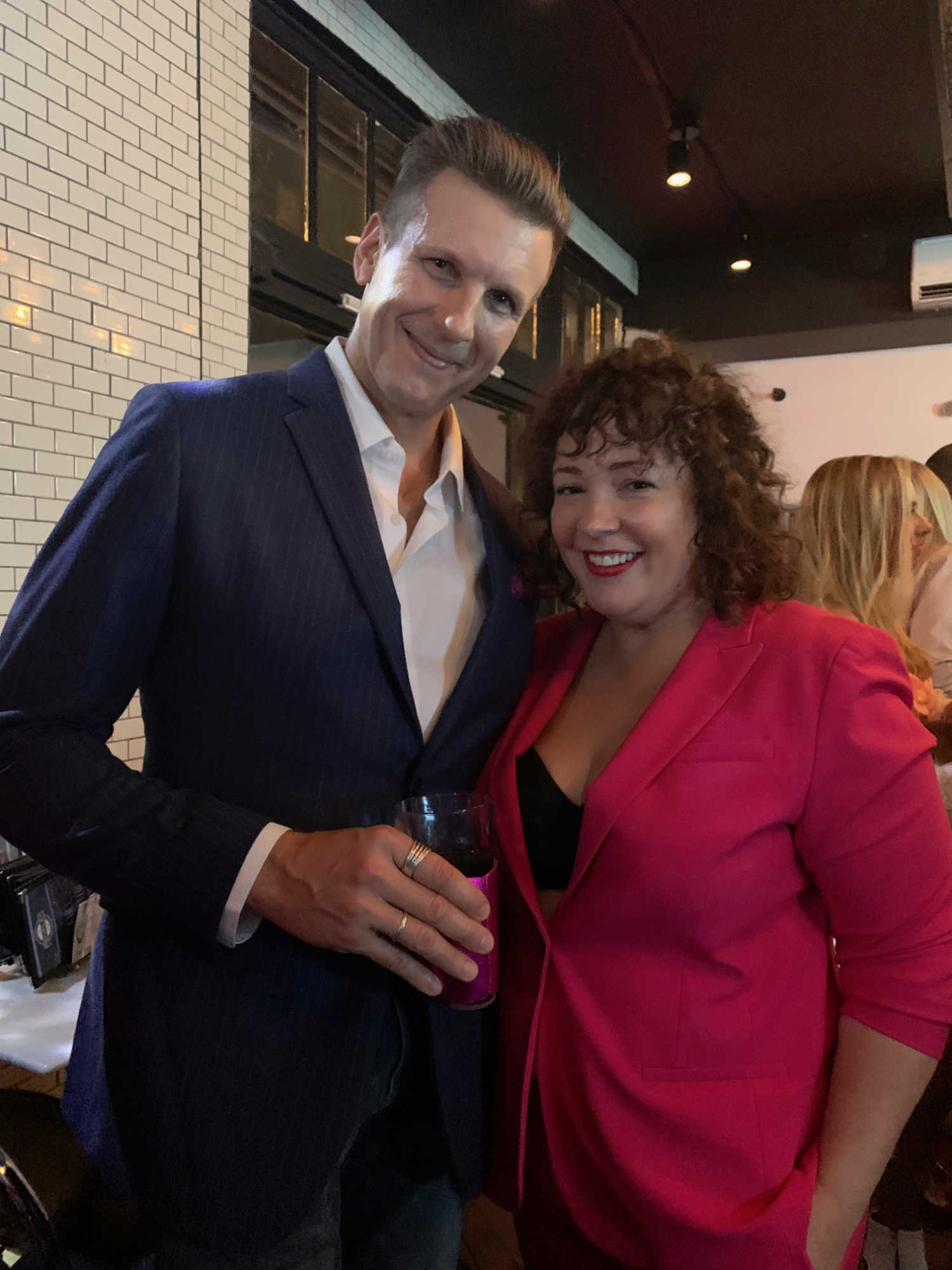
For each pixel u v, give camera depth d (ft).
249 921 2.67
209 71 5.63
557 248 3.26
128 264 5.06
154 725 2.93
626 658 3.54
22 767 2.51
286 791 2.86
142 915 2.72
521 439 3.89
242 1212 2.70
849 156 10.14
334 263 7.44
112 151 4.91
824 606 5.89
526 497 3.84
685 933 2.90
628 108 8.98
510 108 9.04
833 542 5.94
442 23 7.71
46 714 2.55
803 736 2.91
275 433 3.00
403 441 3.44
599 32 7.79
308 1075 2.82
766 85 8.59
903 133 9.57
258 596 2.79
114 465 2.71
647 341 3.44
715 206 11.60
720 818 2.89
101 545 2.59
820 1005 3.10
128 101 5.00
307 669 2.83
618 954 3.01
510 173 2.95
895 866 2.86
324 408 3.12
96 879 2.56
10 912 4.16
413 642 3.35
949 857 2.93
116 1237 2.73
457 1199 3.51
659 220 12.06
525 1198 3.29
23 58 4.37
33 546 4.60
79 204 4.73
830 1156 2.88
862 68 8.27
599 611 3.33
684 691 3.11
